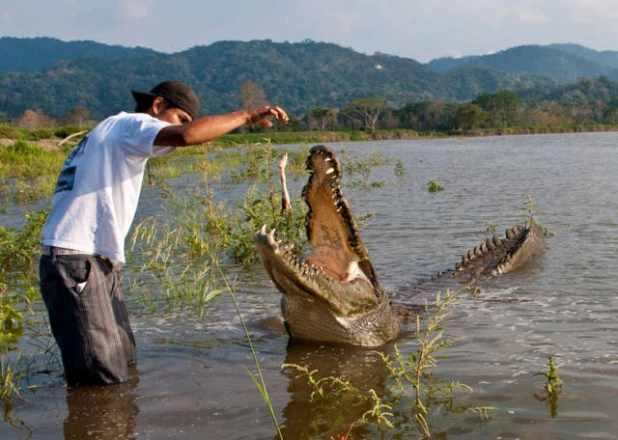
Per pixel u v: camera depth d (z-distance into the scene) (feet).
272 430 10.98
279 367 14.23
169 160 75.61
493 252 24.75
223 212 34.14
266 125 12.58
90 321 13.00
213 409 11.94
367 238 29.30
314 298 14.74
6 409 12.17
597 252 24.97
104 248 13.08
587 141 151.94
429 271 23.47
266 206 27.53
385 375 13.58
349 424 11.09
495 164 76.18
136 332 16.78
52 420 11.63
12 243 25.73
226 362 14.57
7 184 59.52
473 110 289.33
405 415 11.37
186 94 14.03
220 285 21.43
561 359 13.88
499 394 12.12
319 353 15.15
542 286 20.52
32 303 19.72
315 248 15.58
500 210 36.86
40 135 117.39
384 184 53.31
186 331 16.83
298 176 57.72
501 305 18.60
